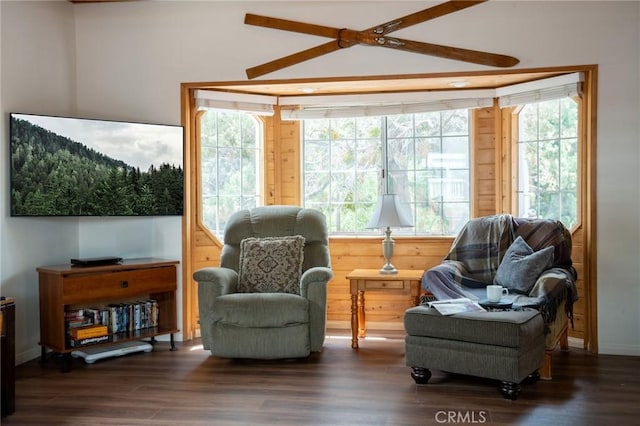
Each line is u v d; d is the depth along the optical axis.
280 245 4.66
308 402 3.41
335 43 4.57
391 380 3.80
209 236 5.20
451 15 4.54
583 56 4.38
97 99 4.95
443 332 3.59
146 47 4.91
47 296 4.23
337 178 5.55
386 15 4.59
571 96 4.54
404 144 5.43
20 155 4.25
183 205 4.91
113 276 4.36
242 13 4.80
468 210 5.31
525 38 4.46
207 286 4.32
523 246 4.37
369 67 4.68
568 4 4.40
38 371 4.12
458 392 3.55
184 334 4.92
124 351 4.47
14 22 4.32
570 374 3.88
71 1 4.84
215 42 4.85
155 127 4.81
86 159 4.56
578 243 4.66
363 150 5.50
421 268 5.28
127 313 4.62
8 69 4.27
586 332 4.51
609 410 3.23
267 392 3.59
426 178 5.39
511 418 3.12
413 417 3.15
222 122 5.39
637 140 4.32
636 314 4.34
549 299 3.73
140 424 3.11
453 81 4.84
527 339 3.42
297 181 5.56
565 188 4.82
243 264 4.65
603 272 4.38
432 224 5.39
